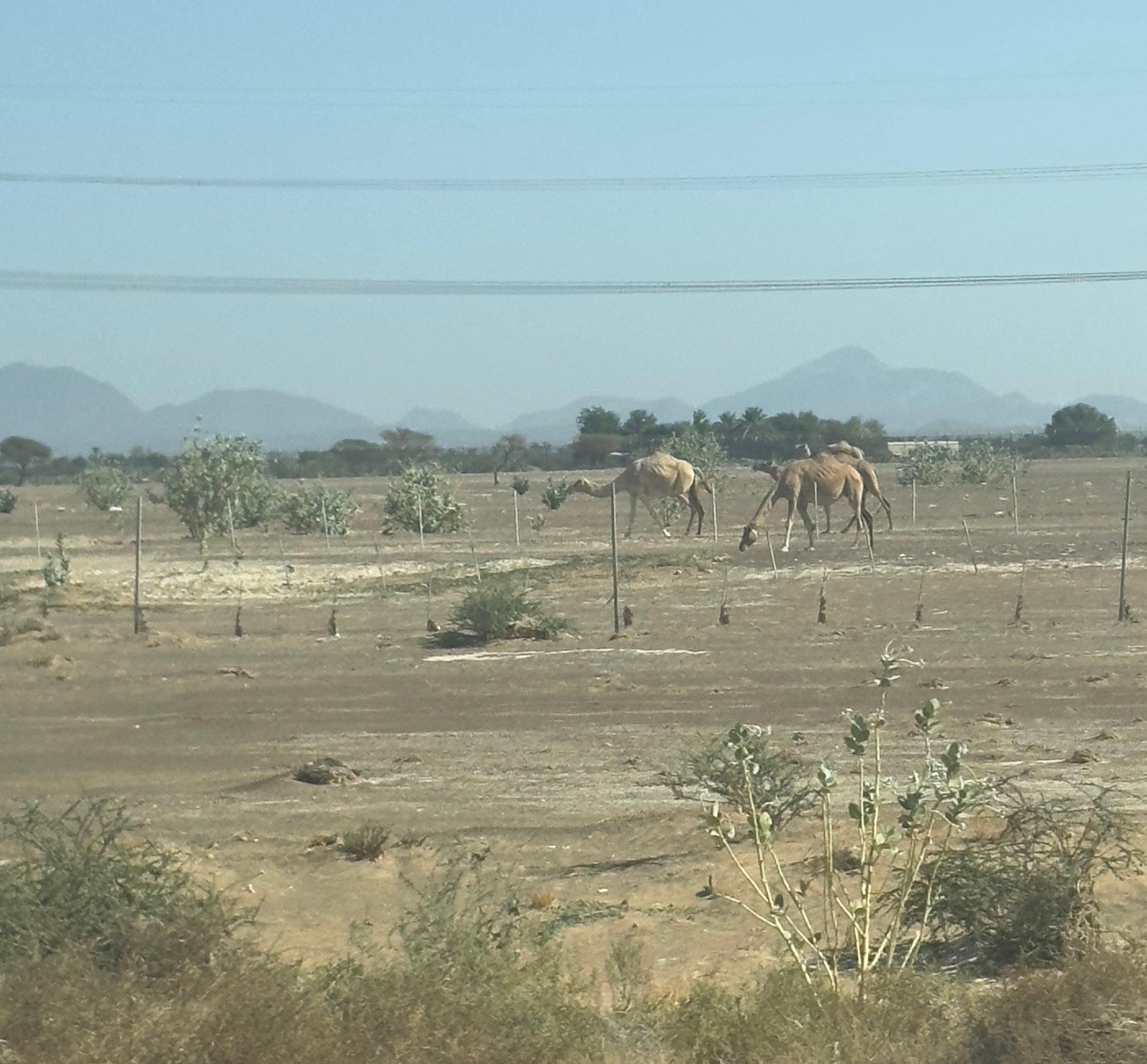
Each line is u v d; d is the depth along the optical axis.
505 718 29.23
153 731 28.88
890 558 55.62
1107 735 24.86
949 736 25.56
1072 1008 10.05
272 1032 9.69
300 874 17.77
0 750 27.03
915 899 13.59
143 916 12.30
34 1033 9.76
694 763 18.72
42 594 50.62
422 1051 9.77
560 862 18.28
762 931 14.70
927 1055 9.86
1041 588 45.56
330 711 30.69
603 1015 11.50
